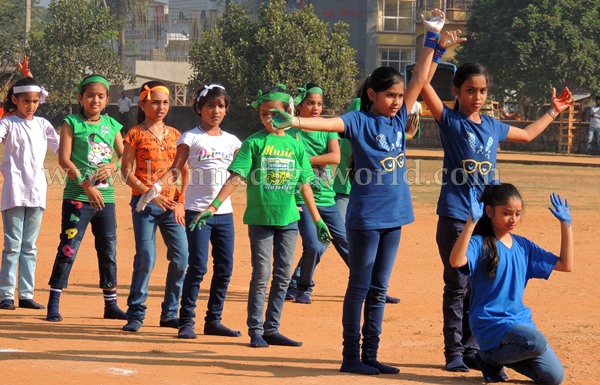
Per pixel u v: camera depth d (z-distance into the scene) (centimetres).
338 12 10575
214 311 1366
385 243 1127
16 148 1541
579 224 2816
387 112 1120
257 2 11350
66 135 1448
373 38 10400
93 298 1714
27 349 1189
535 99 7750
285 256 1278
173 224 1380
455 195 1148
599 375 1111
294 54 6962
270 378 1050
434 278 1992
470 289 1093
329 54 7112
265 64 6956
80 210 1458
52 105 8094
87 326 1409
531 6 7638
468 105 1168
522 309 1071
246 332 1407
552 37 7575
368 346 1127
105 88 1467
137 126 1398
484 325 1055
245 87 6969
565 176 4553
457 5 10431
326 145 1616
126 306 1628
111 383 992
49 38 8144
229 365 1127
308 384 1020
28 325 1390
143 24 12756
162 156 1390
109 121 1493
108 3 12100
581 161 5409
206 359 1165
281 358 1193
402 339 1365
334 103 7081
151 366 1102
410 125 1327
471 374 1123
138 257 1384
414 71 1155
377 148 1111
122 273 2031
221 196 1214
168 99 1402
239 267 2117
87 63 8212
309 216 1631
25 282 1578
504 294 1063
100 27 8250
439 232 1155
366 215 1109
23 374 1023
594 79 7556
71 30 8125
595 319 1552
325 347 1295
